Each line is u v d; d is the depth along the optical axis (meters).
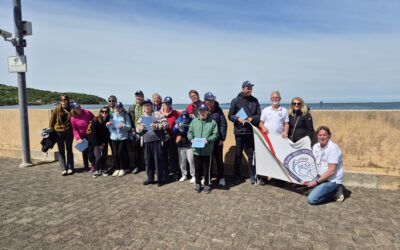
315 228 4.20
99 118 6.88
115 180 6.62
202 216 4.59
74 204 5.15
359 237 3.94
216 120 6.06
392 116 5.93
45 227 4.27
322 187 5.08
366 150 6.14
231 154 7.04
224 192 5.72
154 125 6.00
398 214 4.69
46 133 7.22
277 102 5.97
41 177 6.93
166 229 4.16
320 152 5.38
